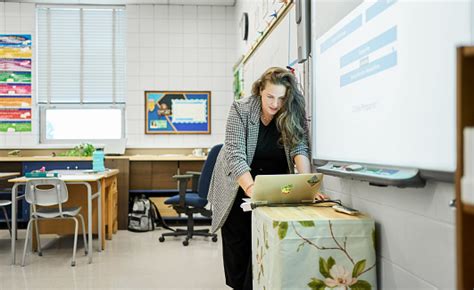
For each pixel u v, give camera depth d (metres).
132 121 5.96
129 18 5.96
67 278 3.22
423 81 1.12
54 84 5.91
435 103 1.07
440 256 1.11
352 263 1.46
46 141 5.96
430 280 1.16
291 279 1.44
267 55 3.29
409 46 1.19
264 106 2.12
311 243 1.44
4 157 5.49
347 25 1.61
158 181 5.49
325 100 1.85
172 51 6.03
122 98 6.00
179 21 6.04
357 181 1.67
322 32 1.89
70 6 5.89
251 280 2.30
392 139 1.29
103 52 5.96
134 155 5.89
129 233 5.04
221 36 6.11
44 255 3.97
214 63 6.09
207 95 6.07
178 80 6.03
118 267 3.53
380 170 1.35
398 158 1.25
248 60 4.26
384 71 1.33
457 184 0.71
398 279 1.34
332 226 1.45
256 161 2.28
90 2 5.86
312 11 2.03
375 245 1.49
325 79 1.85
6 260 3.79
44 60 5.89
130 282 3.12
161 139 6.01
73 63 5.93
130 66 5.96
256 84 2.22
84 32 5.94
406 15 1.21
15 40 5.80
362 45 1.48
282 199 1.81
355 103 1.54
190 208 4.48
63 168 5.34
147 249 4.18
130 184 5.45
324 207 1.75
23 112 5.81
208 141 6.07
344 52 1.64
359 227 1.46
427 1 1.10
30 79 5.82
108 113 6.05
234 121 2.19
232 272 2.47
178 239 4.69
